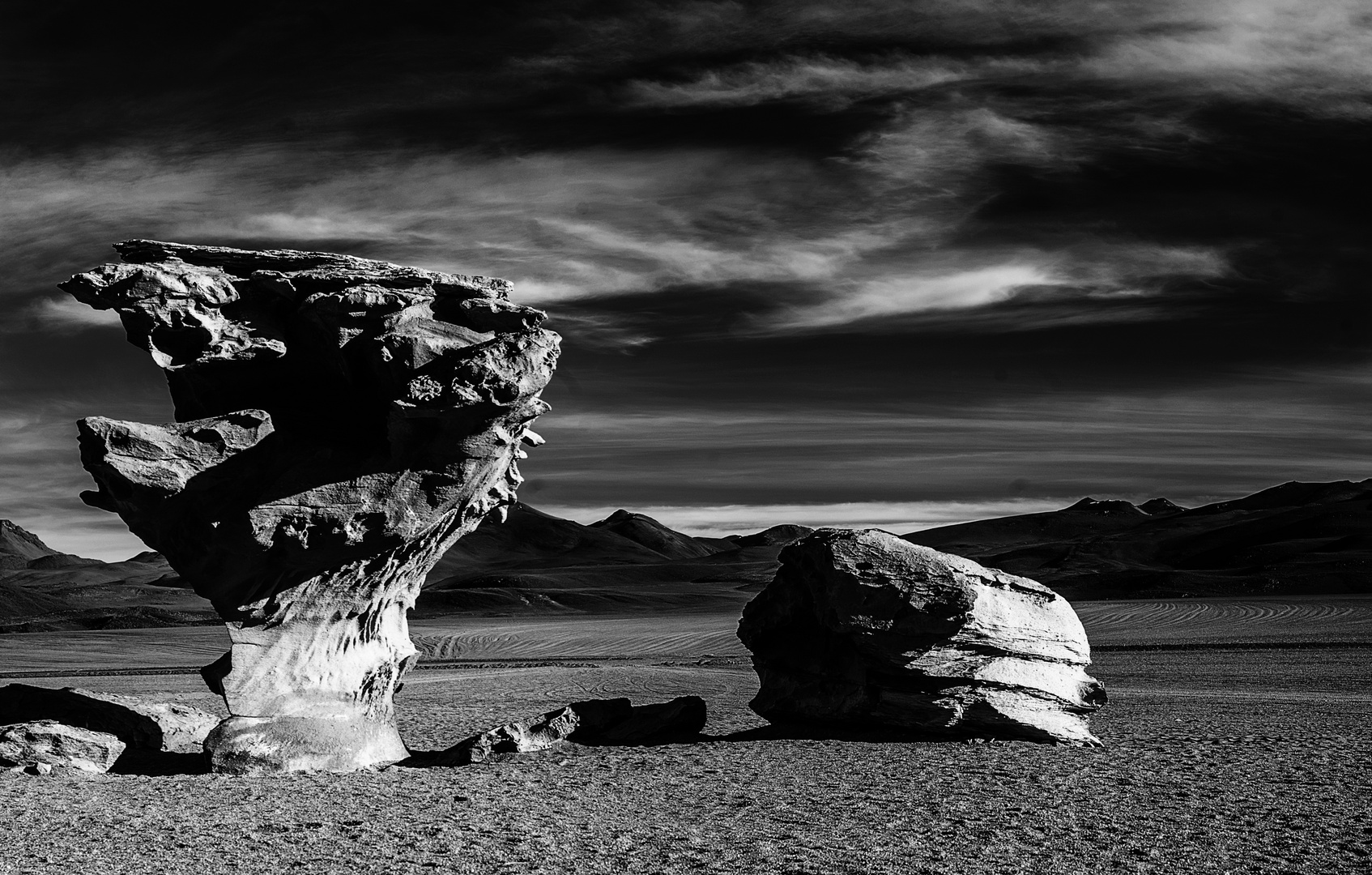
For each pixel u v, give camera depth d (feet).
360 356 64.64
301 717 67.97
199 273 64.44
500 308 64.64
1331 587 350.64
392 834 52.29
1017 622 72.90
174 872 46.68
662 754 71.10
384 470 64.03
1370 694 111.14
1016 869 45.93
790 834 51.49
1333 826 51.83
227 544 63.36
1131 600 322.96
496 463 66.90
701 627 297.53
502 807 57.41
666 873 45.91
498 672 169.58
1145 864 46.57
